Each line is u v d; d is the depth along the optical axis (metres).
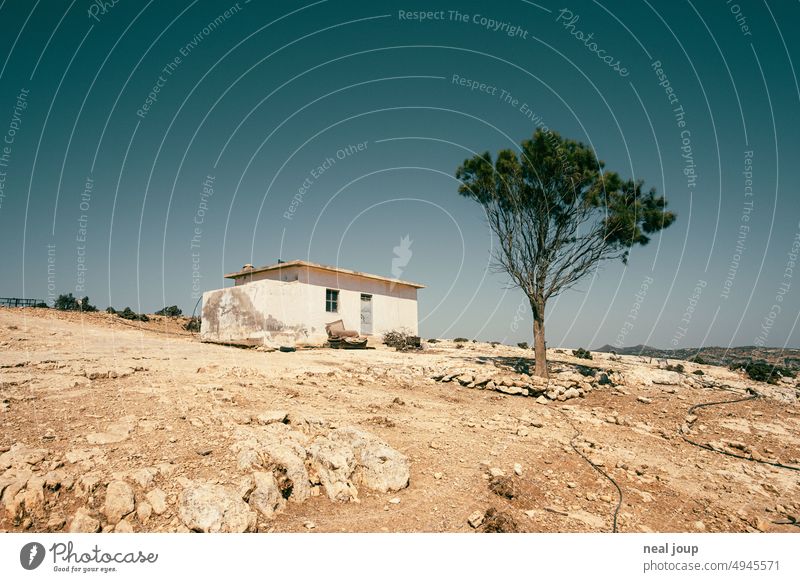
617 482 6.36
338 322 22.72
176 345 17.20
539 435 8.05
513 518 5.02
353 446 5.91
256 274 23.92
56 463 4.65
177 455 5.17
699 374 17.94
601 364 20.44
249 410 7.30
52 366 9.54
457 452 6.71
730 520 5.57
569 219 15.24
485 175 15.58
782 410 11.41
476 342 30.61
